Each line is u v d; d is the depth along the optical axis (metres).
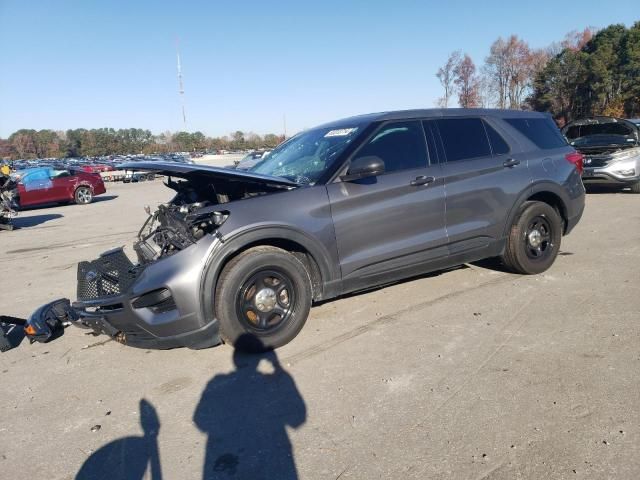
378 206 4.15
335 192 4.00
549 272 5.38
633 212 8.84
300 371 3.50
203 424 2.95
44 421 3.12
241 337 3.67
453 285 5.12
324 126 5.02
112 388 3.49
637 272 5.23
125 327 3.56
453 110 4.87
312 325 4.30
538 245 5.25
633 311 4.18
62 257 8.54
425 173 4.42
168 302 3.47
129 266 3.60
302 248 3.97
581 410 2.80
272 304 3.78
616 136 11.28
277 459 2.58
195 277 3.44
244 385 3.38
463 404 2.94
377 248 4.20
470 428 2.71
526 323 4.07
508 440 2.58
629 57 49.06
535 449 2.50
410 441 2.63
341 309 4.63
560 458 2.42
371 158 3.92
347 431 2.77
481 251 4.85
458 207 4.59
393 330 4.09
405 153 4.43
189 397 3.28
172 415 3.08
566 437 2.57
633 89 49.75
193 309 3.46
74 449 2.81
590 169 11.09
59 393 3.48
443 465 2.43
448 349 3.69
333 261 3.99
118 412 3.17
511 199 4.92
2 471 2.65
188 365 3.75
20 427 3.07
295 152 4.72
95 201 20.75
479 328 4.03
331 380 3.35
